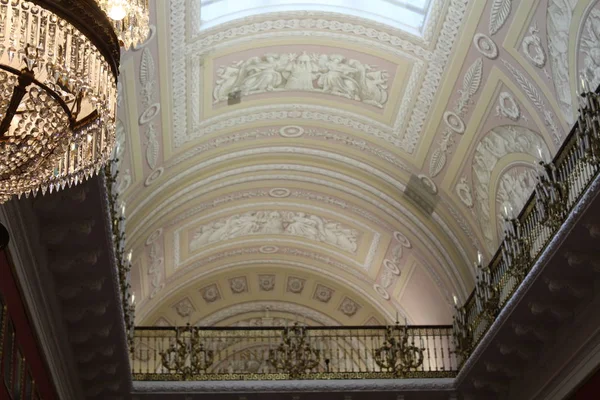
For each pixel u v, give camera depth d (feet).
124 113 50.34
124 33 20.45
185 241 70.44
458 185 58.95
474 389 56.18
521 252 48.91
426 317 70.13
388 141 60.39
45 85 17.35
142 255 66.13
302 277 77.30
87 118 19.15
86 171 20.08
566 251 42.68
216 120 58.59
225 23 51.01
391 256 70.28
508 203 55.06
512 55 48.44
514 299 47.09
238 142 61.62
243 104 58.34
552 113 47.57
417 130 58.18
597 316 44.34
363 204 66.33
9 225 35.86
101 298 44.75
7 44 16.22
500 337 50.29
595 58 42.83
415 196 62.69
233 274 76.84
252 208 69.72
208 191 64.64
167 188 61.41
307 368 57.77
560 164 45.83
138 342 70.90
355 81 56.85
